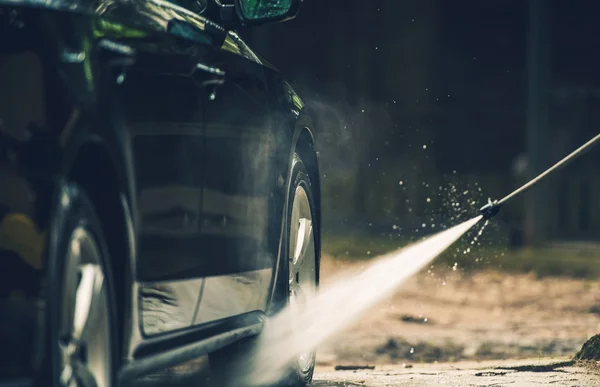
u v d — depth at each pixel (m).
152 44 6.85
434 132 28.67
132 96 6.46
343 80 29.16
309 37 29.28
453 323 15.00
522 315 15.76
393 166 28.41
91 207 5.97
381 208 27.95
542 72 25.19
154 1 7.38
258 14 8.75
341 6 29.19
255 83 8.40
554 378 9.42
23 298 5.48
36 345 5.48
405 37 28.98
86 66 6.02
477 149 28.62
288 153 8.82
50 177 5.59
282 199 8.71
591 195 26.70
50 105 5.70
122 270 6.38
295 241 9.23
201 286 7.32
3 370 5.47
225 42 8.22
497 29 28.72
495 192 28.28
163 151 6.80
